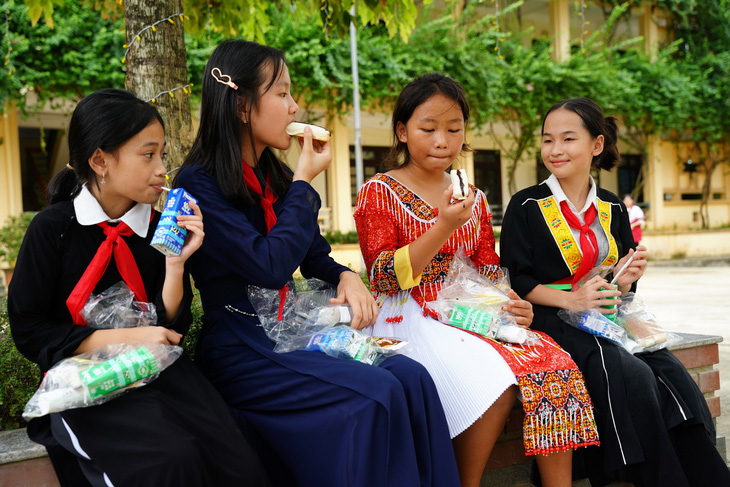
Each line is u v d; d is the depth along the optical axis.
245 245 1.88
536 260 2.60
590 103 2.61
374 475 1.71
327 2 4.06
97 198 1.84
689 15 16.98
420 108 2.34
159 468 1.54
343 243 12.25
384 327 2.37
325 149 2.14
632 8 16.47
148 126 1.77
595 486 2.41
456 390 2.12
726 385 4.34
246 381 1.92
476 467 2.12
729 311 7.68
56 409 1.57
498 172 16.14
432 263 2.38
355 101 10.22
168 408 1.69
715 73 16.88
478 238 2.52
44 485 1.79
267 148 2.22
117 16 4.42
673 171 17.86
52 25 3.62
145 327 1.77
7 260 8.05
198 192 1.96
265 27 4.34
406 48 12.23
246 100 2.00
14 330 1.75
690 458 2.35
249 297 2.01
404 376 1.86
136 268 1.87
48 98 9.23
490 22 14.46
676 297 9.30
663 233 16.77
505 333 2.22
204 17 4.12
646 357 2.47
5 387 2.23
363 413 1.74
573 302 2.44
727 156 18.03
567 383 2.12
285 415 1.86
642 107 15.85
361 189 2.46
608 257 2.62
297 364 1.88
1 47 8.46
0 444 1.83
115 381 1.62
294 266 1.94
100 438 1.59
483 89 12.84
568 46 15.44
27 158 10.84
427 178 2.48
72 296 1.76
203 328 2.07
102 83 9.29
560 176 2.60
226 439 1.69
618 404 2.24
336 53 11.27
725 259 16.28
